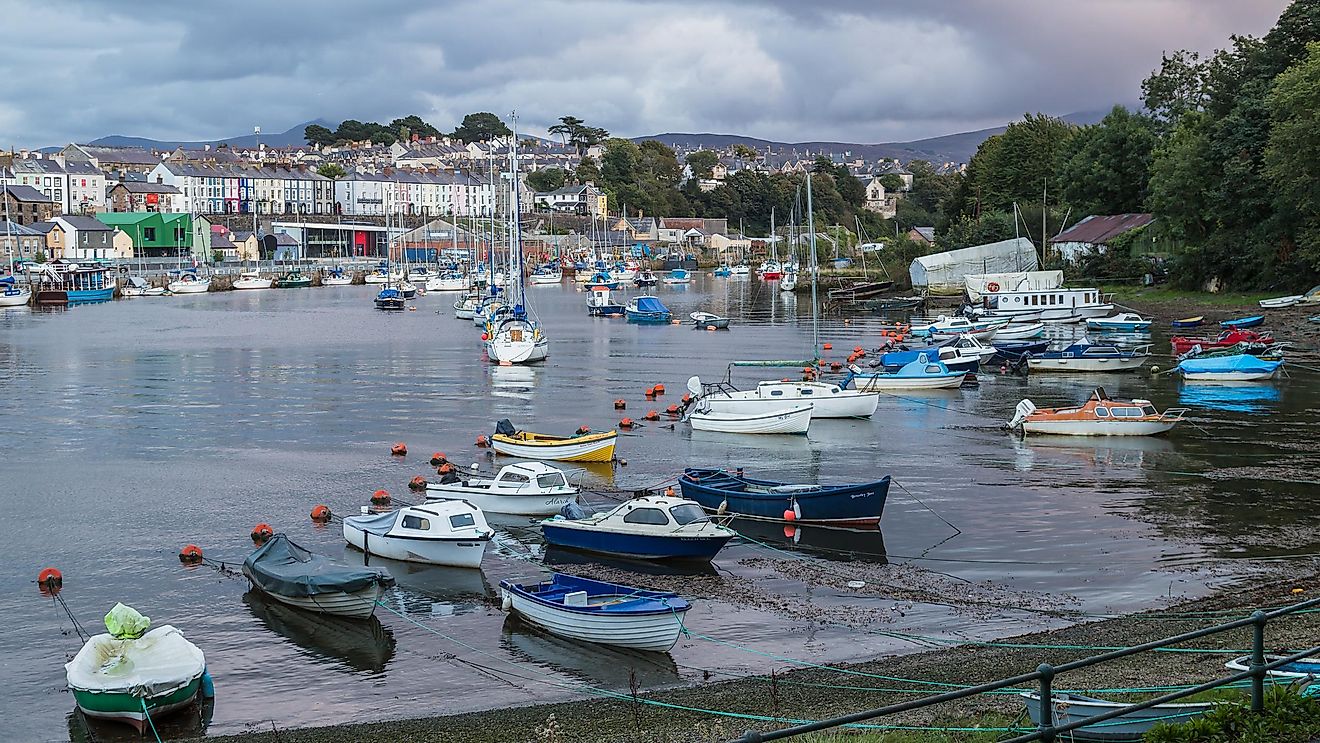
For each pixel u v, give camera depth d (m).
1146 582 33.56
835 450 53.59
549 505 42.19
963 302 134.50
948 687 25.11
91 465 51.84
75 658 26.50
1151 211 127.62
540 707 25.17
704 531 36.31
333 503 44.75
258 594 34.00
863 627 30.47
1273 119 102.69
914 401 68.06
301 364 89.25
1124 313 107.38
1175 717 17.62
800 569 35.69
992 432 57.66
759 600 32.84
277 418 64.06
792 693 25.34
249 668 28.53
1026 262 142.50
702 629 30.53
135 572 36.19
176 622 31.80
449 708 25.92
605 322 128.12
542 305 156.88
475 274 189.88
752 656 28.48
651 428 60.34
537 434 56.09
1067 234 149.88
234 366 87.94
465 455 53.50
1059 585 33.59
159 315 140.12
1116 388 71.19
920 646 28.89
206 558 37.56
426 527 36.69
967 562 36.03
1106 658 14.27
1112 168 150.50
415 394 73.12
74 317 136.38
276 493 46.34
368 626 31.38
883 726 21.91
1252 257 111.31
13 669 28.72
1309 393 67.50
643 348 99.81
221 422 62.84
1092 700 20.16
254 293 187.62
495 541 39.09
